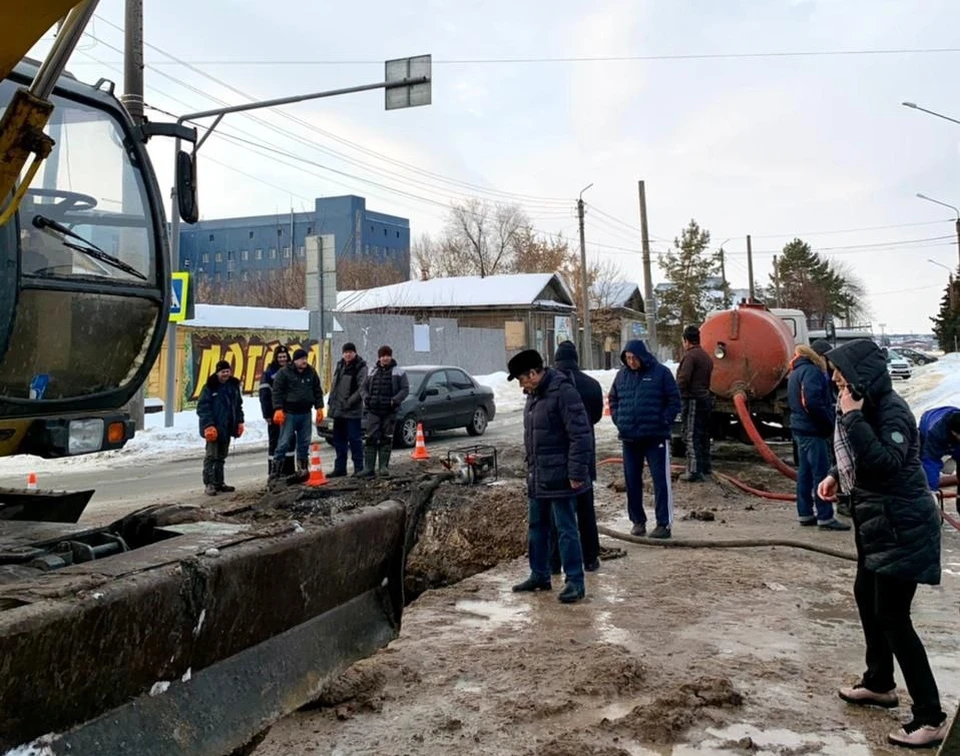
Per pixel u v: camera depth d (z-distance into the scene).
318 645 3.25
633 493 7.74
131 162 4.27
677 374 10.82
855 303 92.75
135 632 2.43
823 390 7.82
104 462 14.72
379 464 11.26
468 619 5.47
